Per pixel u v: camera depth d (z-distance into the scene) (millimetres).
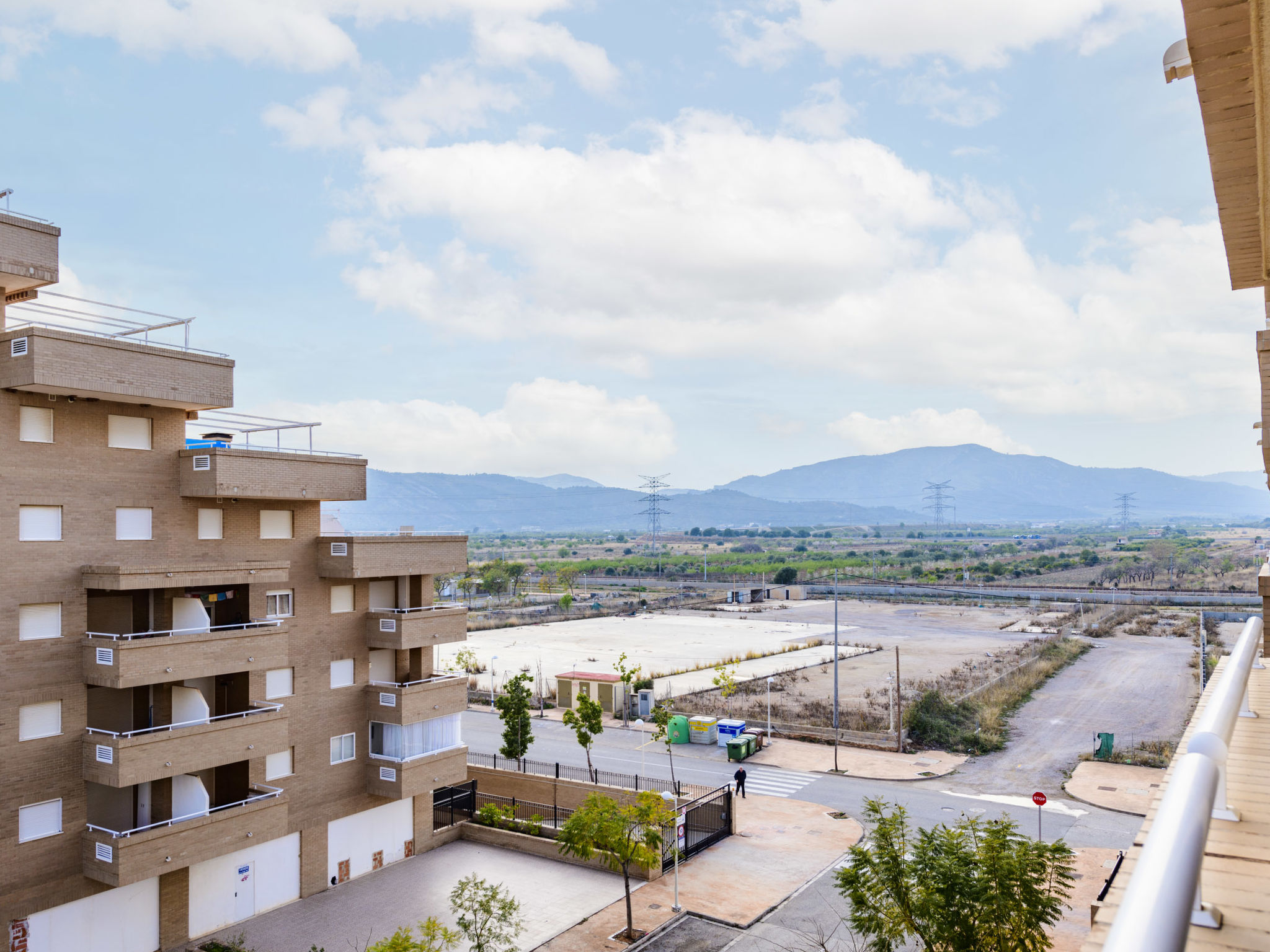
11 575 24250
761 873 32500
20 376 24016
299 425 32375
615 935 27500
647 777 45375
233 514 29703
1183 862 2830
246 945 27078
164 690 27938
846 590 149750
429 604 35562
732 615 118375
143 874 24672
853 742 51656
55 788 24766
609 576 188750
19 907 23859
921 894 17625
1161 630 93188
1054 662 74125
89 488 26047
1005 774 45125
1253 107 5953
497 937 24547
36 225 25766
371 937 27688
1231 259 9094
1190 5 4898
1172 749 47969
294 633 31141
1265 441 9609
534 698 65250
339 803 32156
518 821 37438
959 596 137375
